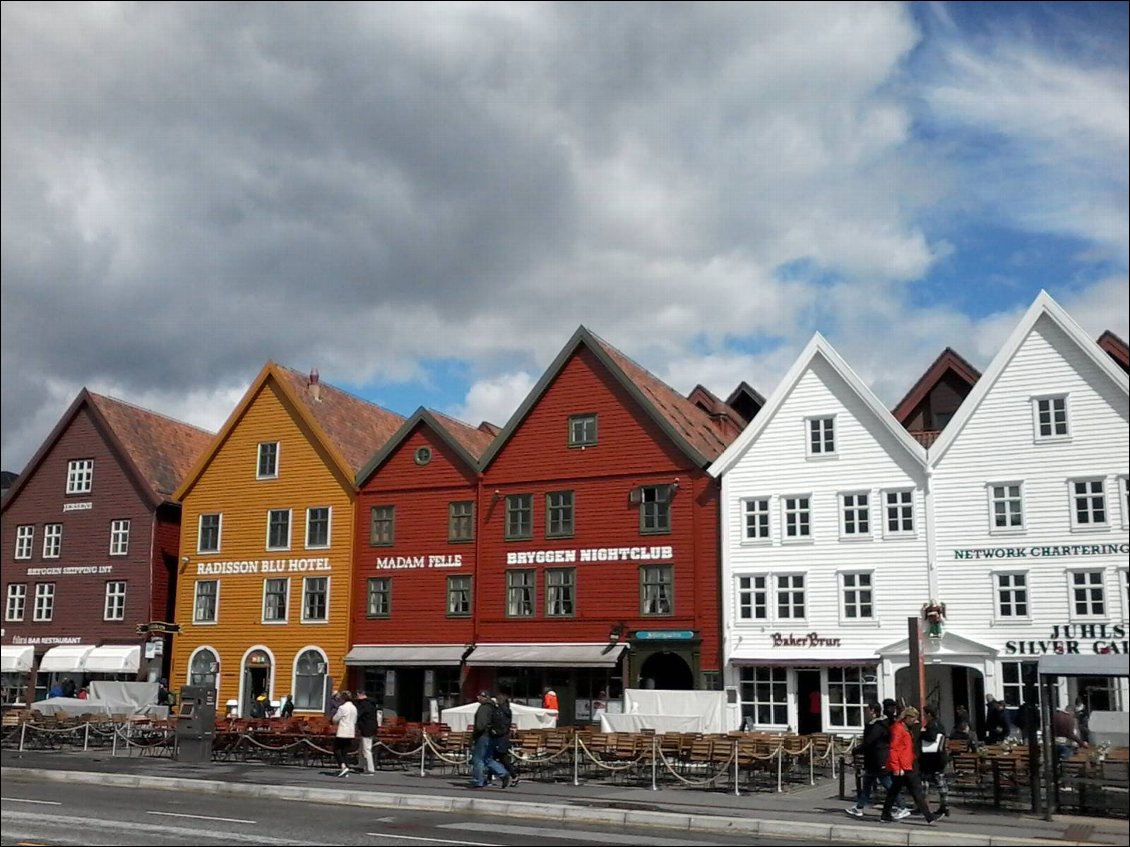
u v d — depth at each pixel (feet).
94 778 81.92
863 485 115.96
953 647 108.37
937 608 108.58
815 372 120.57
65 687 150.71
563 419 132.16
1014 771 69.05
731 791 76.54
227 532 148.36
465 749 88.74
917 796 61.21
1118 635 102.78
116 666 148.05
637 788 77.66
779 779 76.38
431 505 137.28
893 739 62.03
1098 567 104.78
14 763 92.84
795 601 116.78
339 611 139.03
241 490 148.87
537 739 82.79
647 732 82.74
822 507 117.29
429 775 85.56
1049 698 64.08
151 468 161.68
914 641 79.77
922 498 113.09
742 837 57.47
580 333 132.67
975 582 109.40
